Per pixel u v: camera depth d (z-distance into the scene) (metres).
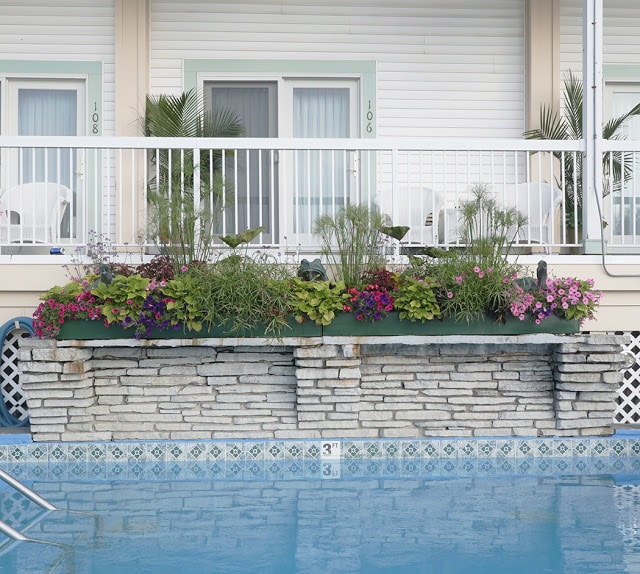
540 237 6.91
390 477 5.31
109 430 5.98
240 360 6.07
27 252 8.11
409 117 8.97
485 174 8.95
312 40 8.87
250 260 6.14
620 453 6.03
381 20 8.93
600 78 6.92
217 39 8.79
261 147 6.70
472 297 5.98
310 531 4.05
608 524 4.17
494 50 9.03
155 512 4.42
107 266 5.98
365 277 6.18
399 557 3.63
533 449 5.99
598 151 6.93
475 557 3.63
